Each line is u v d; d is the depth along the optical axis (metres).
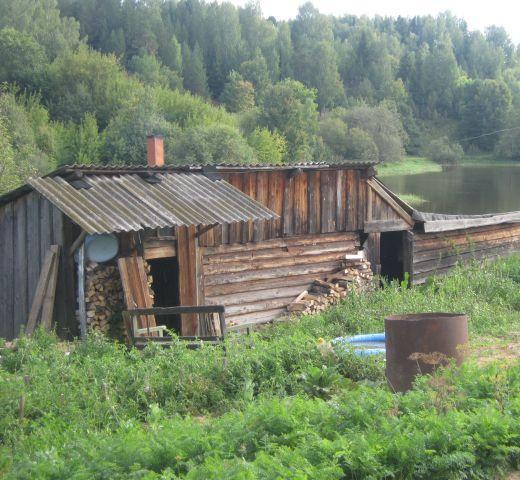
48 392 8.09
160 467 5.48
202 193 14.34
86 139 62.19
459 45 135.25
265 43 121.88
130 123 61.69
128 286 12.64
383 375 8.59
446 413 6.00
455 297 15.65
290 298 16.80
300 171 16.62
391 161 75.50
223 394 8.38
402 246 20.06
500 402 6.32
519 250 23.67
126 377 8.77
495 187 55.66
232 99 97.75
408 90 99.44
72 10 113.88
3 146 26.52
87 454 5.77
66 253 12.53
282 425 5.94
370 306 14.65
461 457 5.21
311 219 17.28
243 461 5.01
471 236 21.80
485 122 79.31
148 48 108.88
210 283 15.15
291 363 9.04
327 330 13.08
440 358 7.23
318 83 107.38
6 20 89.88
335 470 4.90
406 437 5.37
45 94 74.88
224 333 10.48
